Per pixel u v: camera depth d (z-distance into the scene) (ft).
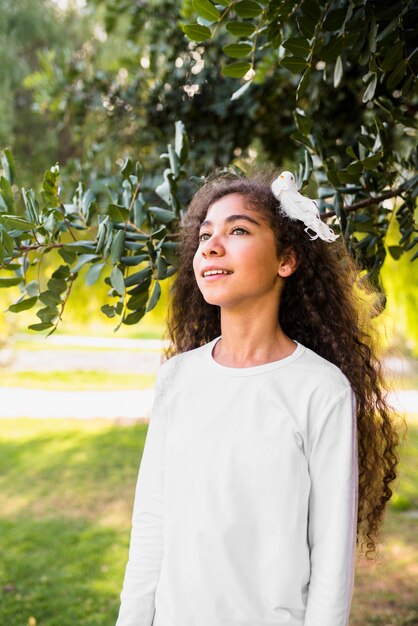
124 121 12.08
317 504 3.79
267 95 10.12
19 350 52.42
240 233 4.07
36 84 11.86
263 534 3.77
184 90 10.68
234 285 4.02
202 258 4.09
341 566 3.68
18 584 12.41
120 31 16.38
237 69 4.97
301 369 3.99
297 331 4.64
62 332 66.23
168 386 4.35
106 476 19.79
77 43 23.02
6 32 22.43
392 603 11.01
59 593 12.00
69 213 5.20
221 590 3.77
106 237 4.81
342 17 4.52
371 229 5.83
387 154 5.70
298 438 3.82
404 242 5.88
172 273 5.27
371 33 4.42
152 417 4.43
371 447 4.71
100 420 28.19
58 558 13.69
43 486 18.98
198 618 3.81
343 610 3.65
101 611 11.25
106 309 4.98
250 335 4.15
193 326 5.08
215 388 4.10
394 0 4.40
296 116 5.57
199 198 4.70
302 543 3.76
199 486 3.91
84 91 11.59
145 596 4.19
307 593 3.81
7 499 17.89
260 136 11.00
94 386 37.76
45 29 22.98
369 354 4.81
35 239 4.87
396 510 15.57
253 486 3.80
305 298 4.56
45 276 11.79
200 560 3.82
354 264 5.07
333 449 3.81
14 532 15.26
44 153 21.21
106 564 13.34
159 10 10.51
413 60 4.58
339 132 9.54
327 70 6.55
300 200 4.17
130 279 5.06
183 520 3.94
